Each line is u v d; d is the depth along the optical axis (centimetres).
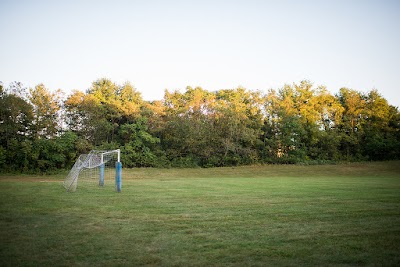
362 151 6500
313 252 784
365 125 6625
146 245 840
